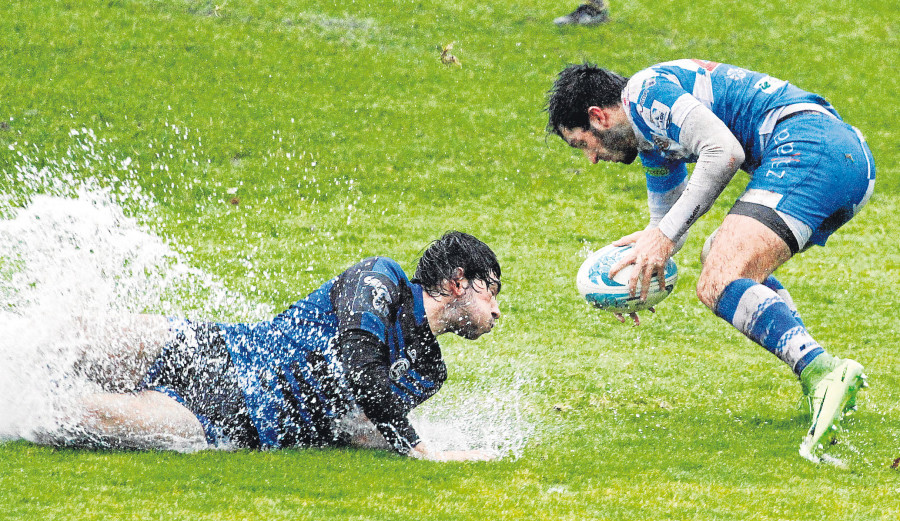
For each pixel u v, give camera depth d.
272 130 39.66
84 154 35.62
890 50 54.88
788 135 13.98
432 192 35.94
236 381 12.91
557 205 35.59
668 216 14.50
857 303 26.47
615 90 14.80
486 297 13.76
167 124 38.97
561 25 54.00
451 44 42.94
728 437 14.97
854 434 15.16
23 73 41.44
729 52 52.97
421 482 11.92
